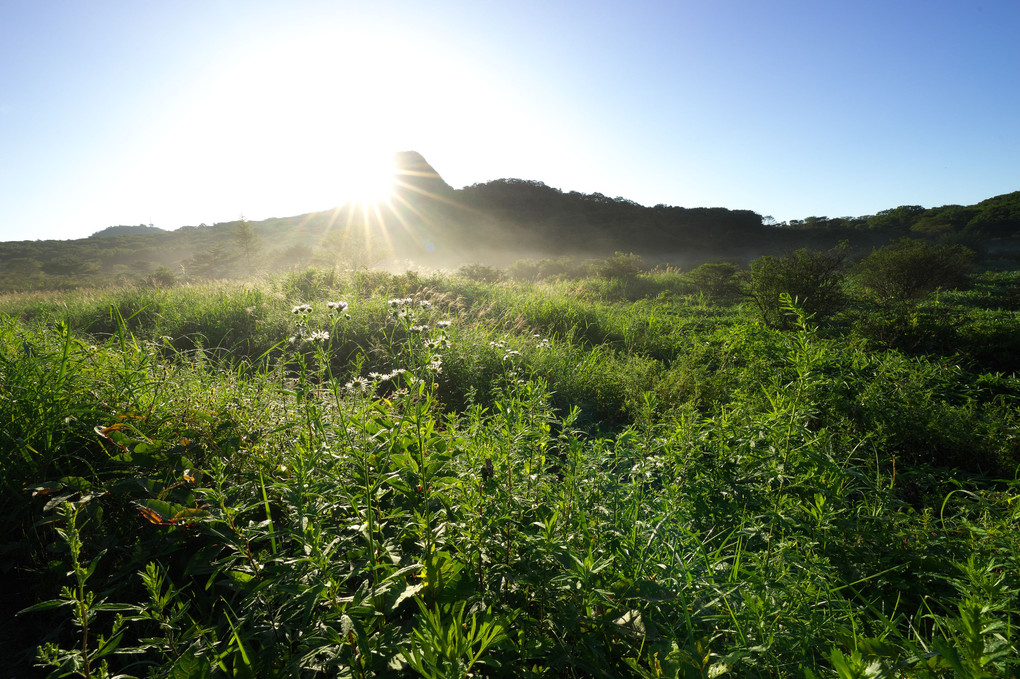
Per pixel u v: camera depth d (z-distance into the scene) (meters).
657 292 20.45
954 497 3.25
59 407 2.58
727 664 1.50
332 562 1.71
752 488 2.64
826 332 9.17
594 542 1.98
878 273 16.83
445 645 1.22
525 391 3.00
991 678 1.12
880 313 10.04
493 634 1.29
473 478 2.08
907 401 4.45
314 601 1.47
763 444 2.90
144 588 1.98
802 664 1.57
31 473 2.30
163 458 2.38
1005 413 4.56
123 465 2.44
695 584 2.03
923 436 3.96
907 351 8.19
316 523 1.76
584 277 27.83
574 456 2.49
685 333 9.79
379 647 1.44
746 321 10.23
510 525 1.93
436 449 1.96
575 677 1.70
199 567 1.94
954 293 16.59
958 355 7.42
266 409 2.97
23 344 3.22
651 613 1.90
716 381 5.44
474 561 1.83
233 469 2.46
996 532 2.26
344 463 2.21
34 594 2.00
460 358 5.37
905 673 1.24
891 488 3.23
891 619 1.98
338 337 6.52
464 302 10.88
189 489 2.25
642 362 6.64
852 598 2.10
